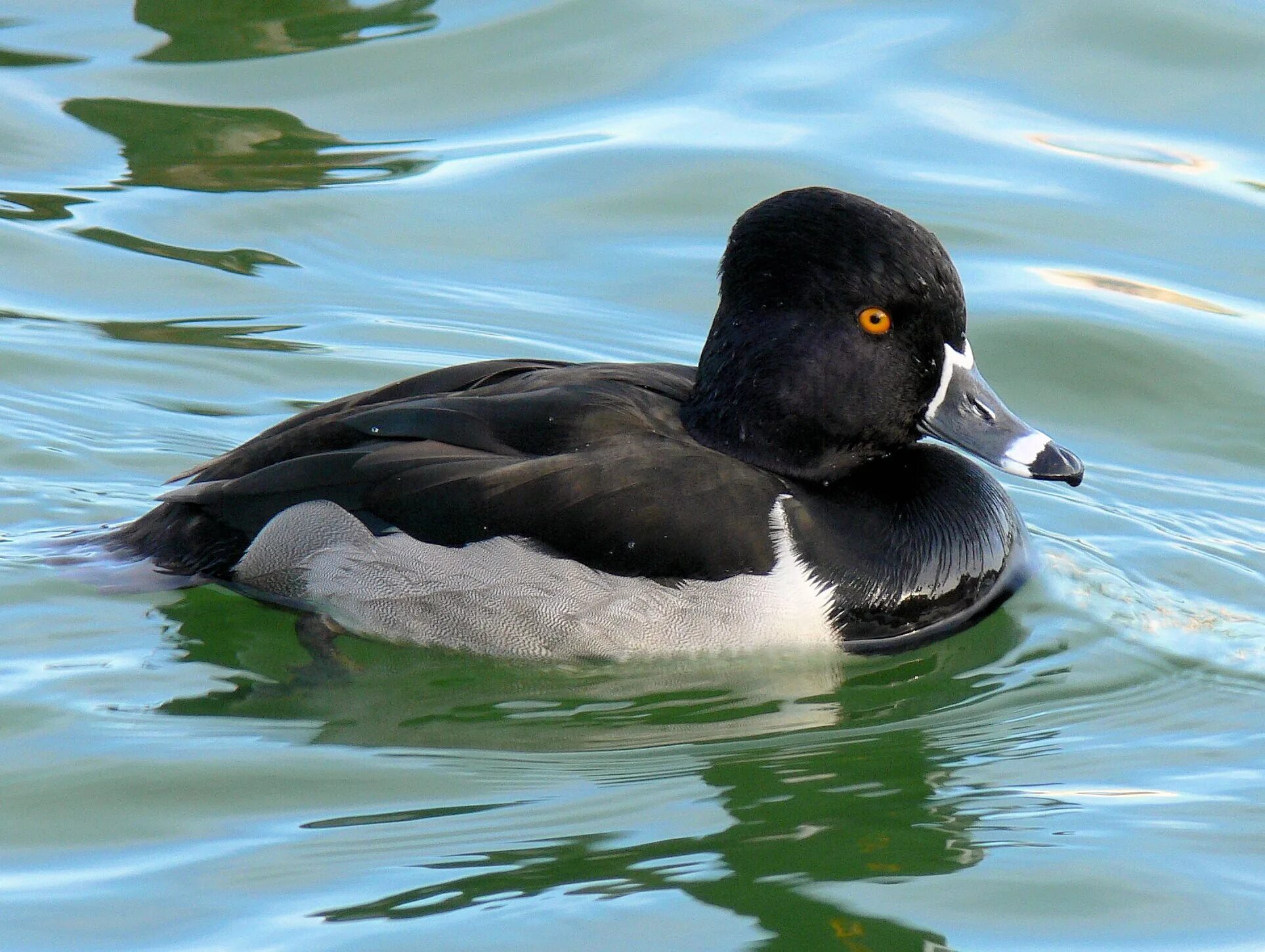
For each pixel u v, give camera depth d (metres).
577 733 9.51
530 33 17.16
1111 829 8.56
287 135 15.80
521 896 7.87
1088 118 16.12
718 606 9.64
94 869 8.03
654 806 8.72
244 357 13.14
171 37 17.00
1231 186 15.27
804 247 9.93
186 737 9.18
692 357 13.40
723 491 9.69
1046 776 9.12
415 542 9.67
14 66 16.33
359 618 9.91
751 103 16.30
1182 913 7.87
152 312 13.61
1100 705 9.85
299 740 9.24
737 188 15.19
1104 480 12.34
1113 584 11.06
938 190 15.16
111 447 12.03
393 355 13.30
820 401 10.04
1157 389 13.24
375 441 9.89
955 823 8.64
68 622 10.09
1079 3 17.44
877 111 16.17
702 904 7.84
